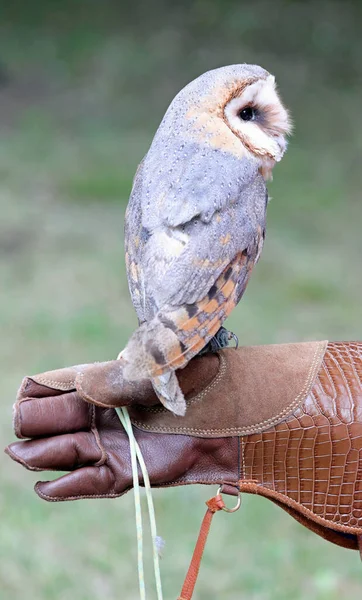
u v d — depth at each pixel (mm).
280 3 35156
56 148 26266
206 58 32375
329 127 28141
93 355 15070
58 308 17000
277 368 4680
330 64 31938
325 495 4656
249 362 4684
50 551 10141
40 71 31438
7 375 14266
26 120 28203
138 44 33375
